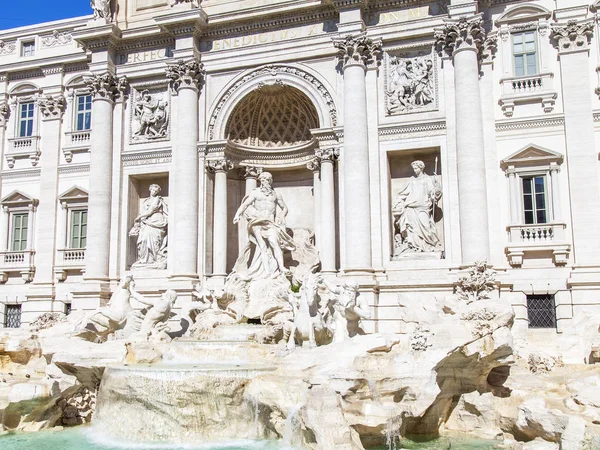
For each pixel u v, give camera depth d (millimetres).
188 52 32562
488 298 25656
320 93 30984
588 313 26031
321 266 29938
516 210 28047
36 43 38188
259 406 19344
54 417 22312
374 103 29922
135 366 21422
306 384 18625
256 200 31703
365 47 30000
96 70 34031
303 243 31984
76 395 23203
